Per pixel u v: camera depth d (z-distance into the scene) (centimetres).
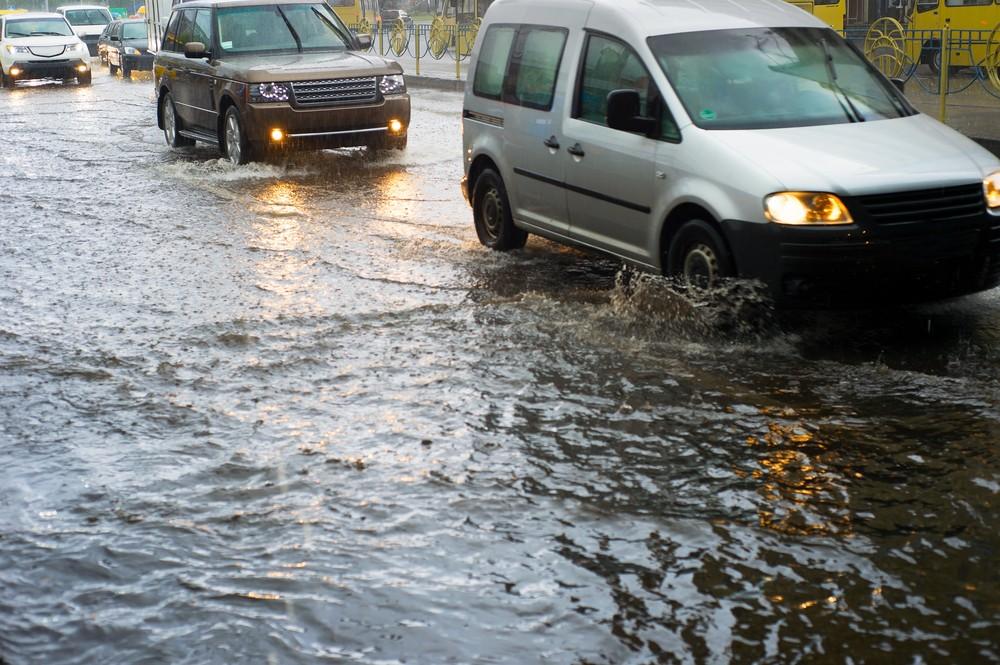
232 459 509
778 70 752
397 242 984
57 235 1043
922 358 632
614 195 767
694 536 423
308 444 524
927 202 643
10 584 399
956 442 505
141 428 551
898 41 1877
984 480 465
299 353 663
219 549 421
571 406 563
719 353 644
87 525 446
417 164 1462
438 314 739
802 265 637
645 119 729
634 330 692
